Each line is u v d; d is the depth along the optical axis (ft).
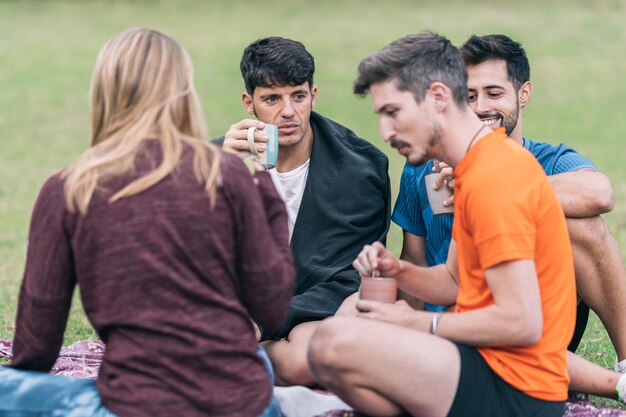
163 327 13.01
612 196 18.49
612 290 18.63
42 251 13.28
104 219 12.96
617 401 18.43
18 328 13.92
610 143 62.90
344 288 19.58
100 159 13.15
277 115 19.62
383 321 14.87
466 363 14.44
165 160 13.11
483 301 14.64
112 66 13.66
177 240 12.96
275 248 13.79
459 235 14.79
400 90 14.37
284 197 20.31
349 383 14.43
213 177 13.12
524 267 13.87
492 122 18.58
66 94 78.89
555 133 65.82
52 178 13.47
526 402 14.64
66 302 13.58
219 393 13.14
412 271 16.15
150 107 13.56
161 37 13.99
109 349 13.39
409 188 19.88
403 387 14.29
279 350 18.29
